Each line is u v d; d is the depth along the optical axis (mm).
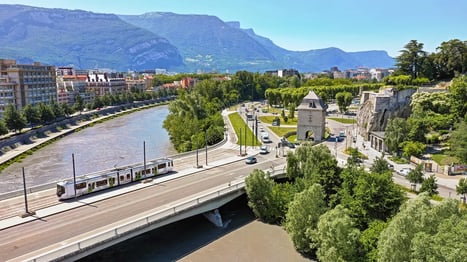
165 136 148750
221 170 77438
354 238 44125
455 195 62250
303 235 51688
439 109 100062
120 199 57812
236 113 184375
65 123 172125
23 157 114000
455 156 79562
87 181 59531
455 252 32031
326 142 109875
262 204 63031
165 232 58438
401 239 37844
